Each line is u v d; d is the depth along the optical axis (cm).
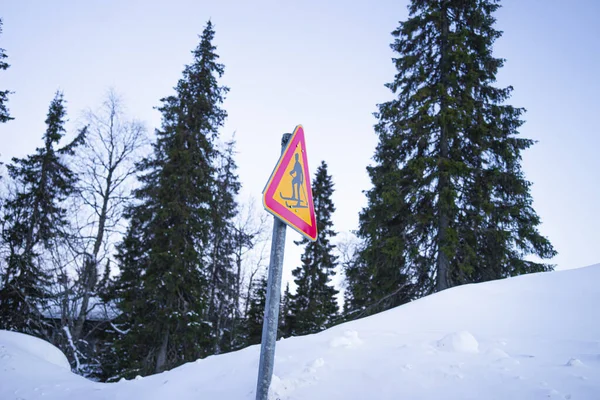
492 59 1550
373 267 1472
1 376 620
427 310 627
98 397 496
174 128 1872
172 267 1591
